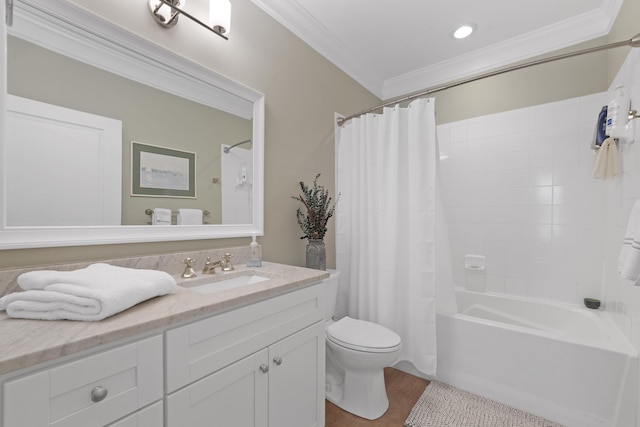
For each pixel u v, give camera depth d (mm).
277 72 1837
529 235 2314
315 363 1294
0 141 865
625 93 1597
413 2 1873
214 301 874
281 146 1861
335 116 2365
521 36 2252
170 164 1290
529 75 2309
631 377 1378
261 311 1031
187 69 1338
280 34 1867
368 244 2111
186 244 1346
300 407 1212
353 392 1648
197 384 827
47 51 960
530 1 1879
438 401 1716
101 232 1064
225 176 1514
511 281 2381
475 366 1802
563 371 1542
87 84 1047
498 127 2441
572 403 1511
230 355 922
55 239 957
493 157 2465
